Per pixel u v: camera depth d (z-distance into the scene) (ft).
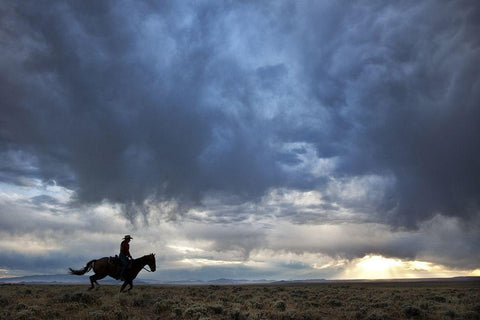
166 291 104.58
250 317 51.83
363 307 65.77
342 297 95.20
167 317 53.62
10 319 48.44
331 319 57.67
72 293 65.82
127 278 78.84
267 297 91.97
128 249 79.30
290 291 128.77
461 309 65.77
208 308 57.52
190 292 103.30
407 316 58.49
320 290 139.64
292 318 54.75
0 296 70.49
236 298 83.30
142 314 55.06
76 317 51.44
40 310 53.01
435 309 66.54
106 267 78.33
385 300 82.38
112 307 57.88
